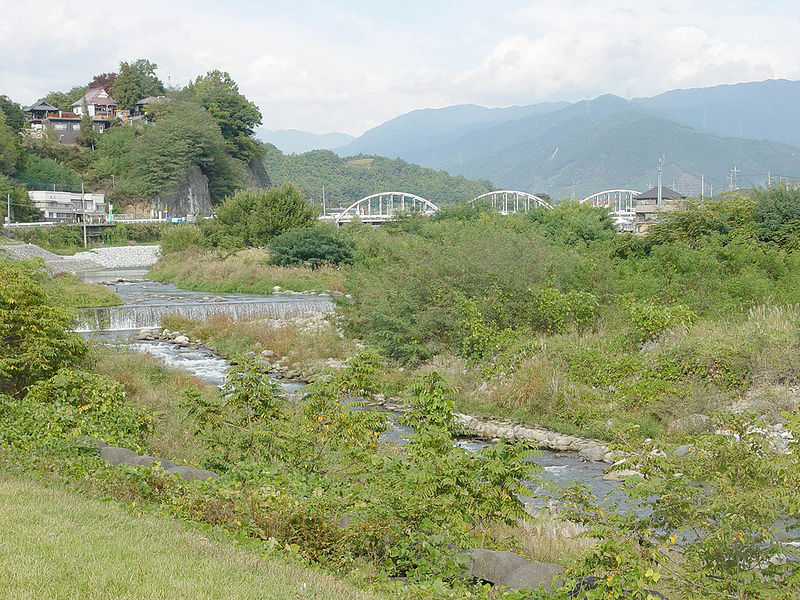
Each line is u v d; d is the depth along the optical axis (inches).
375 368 530.6
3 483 389.7
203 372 1082.7
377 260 1497.3
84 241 3949.3
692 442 323.0
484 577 316.5
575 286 1099.9
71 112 7332.7
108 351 938.1
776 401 691.4
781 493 285.1
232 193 5984.3
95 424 559.2
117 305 1684.3
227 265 2496.3
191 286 2303.2
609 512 319.0
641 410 750.5
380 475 391.5
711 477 305.1
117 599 239.6
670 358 812.6
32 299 731.4
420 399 498.3
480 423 777.6
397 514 338.3
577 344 904.9
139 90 7637.8
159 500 388.2
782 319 884.0
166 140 5482.3
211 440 476.4
